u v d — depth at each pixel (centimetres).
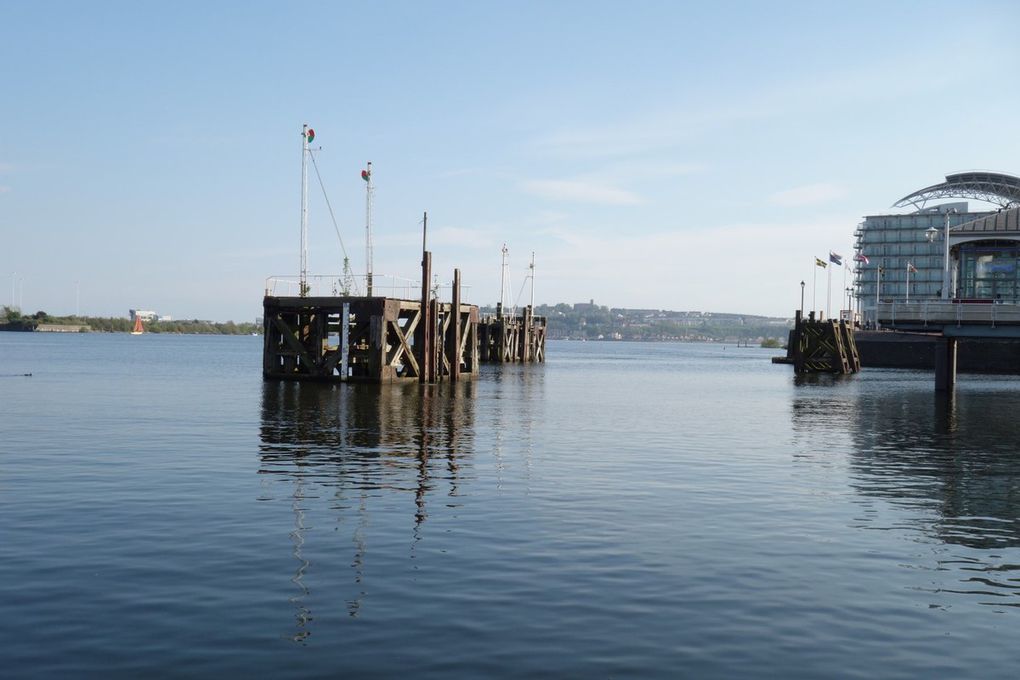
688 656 1116
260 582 1392
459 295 6650
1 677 1023
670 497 2152
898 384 7744
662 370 11362
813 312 10175
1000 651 1152
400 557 1550
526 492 2194
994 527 1866
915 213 18688
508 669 1065
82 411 4238
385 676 1041
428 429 3581
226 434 3344
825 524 1872
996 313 5194
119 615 1233
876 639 1187
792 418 4378
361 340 6047
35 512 1900
